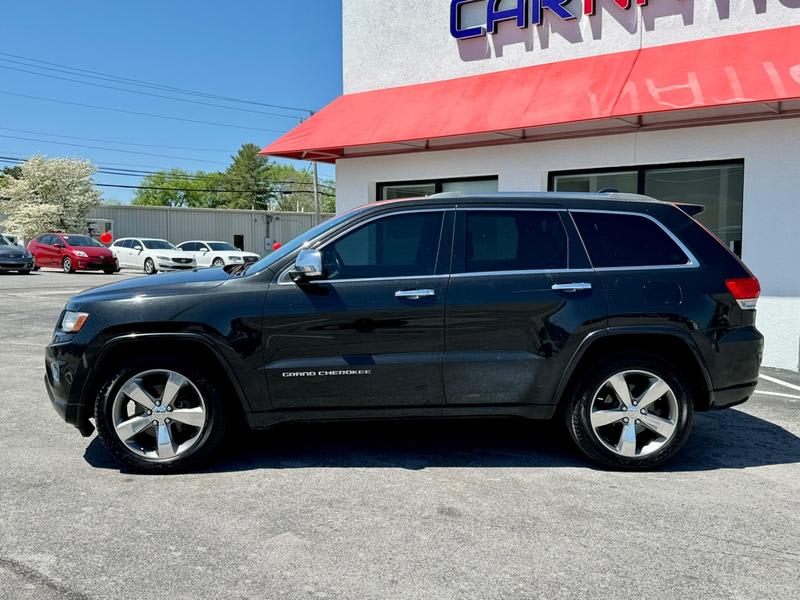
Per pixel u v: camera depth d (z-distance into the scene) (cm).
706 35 855
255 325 430
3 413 583
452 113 980
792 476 439
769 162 825
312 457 474
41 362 822
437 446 502
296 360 433
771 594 290
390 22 1119
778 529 356
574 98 880
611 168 947
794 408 621
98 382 439
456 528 355
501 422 571
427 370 435
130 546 332
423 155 1084
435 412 443
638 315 436
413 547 332
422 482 424
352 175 1156
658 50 877
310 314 431
